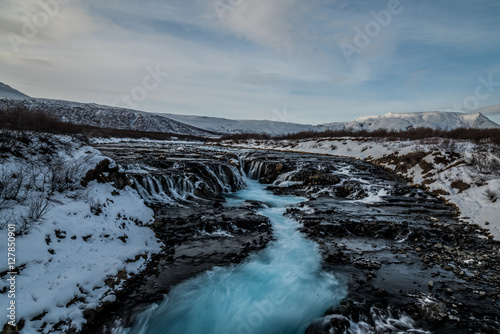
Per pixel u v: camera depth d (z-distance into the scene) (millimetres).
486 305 6004
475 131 30016
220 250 8383
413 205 14266
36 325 4426
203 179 15633
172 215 10781
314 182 18516
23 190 6949
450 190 15766
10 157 7973
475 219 11812
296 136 54625
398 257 8461
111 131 49156
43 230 6012
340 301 6078
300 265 7766
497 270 7691
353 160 27766
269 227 10547
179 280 6637
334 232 10375
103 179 9875
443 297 6285
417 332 5125
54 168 8477
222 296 6246
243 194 16672
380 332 5109
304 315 5742
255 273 7246
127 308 5480
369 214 12391
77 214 7281
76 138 12797
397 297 6242
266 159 24672
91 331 4809
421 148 22562
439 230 10500
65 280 5383
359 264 7883
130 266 6797
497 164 16531
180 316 5535
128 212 9148
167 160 17922
